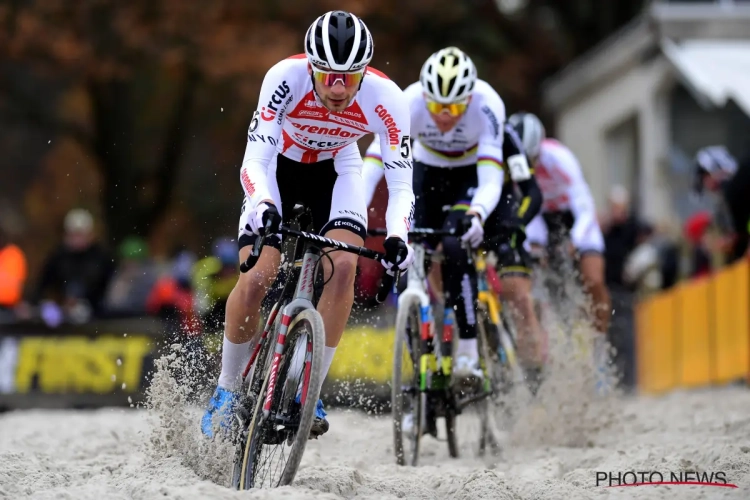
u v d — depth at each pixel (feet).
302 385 40.63
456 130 58.90
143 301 108.78
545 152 77.51
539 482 45.80
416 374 55.31
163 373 47.14
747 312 91.30
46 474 46.34
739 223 96.27
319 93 41.34
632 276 117.91
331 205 45.44
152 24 146.00
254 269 42.68
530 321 64.28
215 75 147.95
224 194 179.11
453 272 56.24
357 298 62.44
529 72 193.77
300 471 46.73
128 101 175.63
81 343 102.53
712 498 39.75
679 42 154.20
